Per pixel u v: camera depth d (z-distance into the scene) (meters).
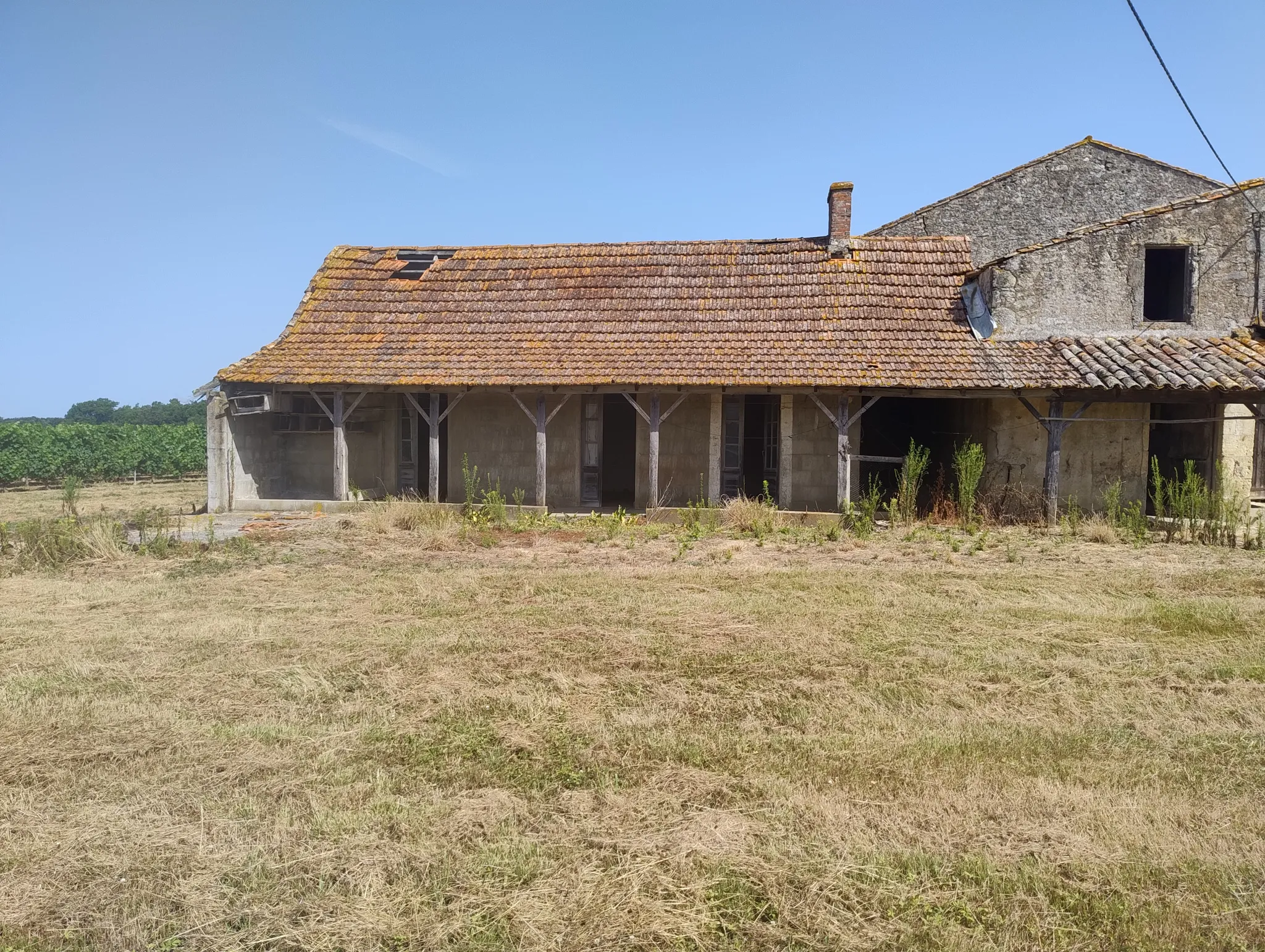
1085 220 22.27
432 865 3.96
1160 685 6.53
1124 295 16.17
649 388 15.62
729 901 3.72
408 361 16.78
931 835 4.24
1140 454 15.77
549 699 6.13
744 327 17.00
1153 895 3.76
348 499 17.50
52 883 3.84
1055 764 5.06
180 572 10.91
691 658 7.12
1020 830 4.27
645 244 19.78
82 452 31.59
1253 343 15.38
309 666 6.92
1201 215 16.06
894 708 6.06
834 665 6.98
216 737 5.46
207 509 17.38
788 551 12.55
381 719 5.79
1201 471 16.23
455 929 3.50
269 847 4.11
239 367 16.72
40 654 7.26
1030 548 12.70
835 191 18.81
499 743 5.40
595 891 3.76
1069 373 14.75
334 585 10.12
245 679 6.61
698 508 15.45
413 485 18.86
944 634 7.87
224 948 3.40
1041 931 3.52
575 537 13.84
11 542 12.84
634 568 11.11
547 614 8.57
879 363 15.44
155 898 3.73
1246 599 9.25
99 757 5.17
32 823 4.35
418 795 4.66
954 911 3.65
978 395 14.93
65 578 10.60
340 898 3.71
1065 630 7.99
